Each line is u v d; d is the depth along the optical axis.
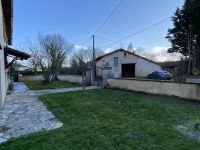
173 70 34.09
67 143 3.85
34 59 27.42
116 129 4.58
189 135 4.27
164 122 5.25
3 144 3.98
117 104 7.89
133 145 3.72
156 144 3.76
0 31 7.89
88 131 4.48
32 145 3.81
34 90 14.61
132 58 30.89
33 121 5.70
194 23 18.06
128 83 13.27
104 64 29.03
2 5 9.38
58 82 22.61
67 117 5.98
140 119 5.56
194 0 15.04
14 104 8.56
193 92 8.82
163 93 10.49
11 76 23.00
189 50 30.67
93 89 14.28
